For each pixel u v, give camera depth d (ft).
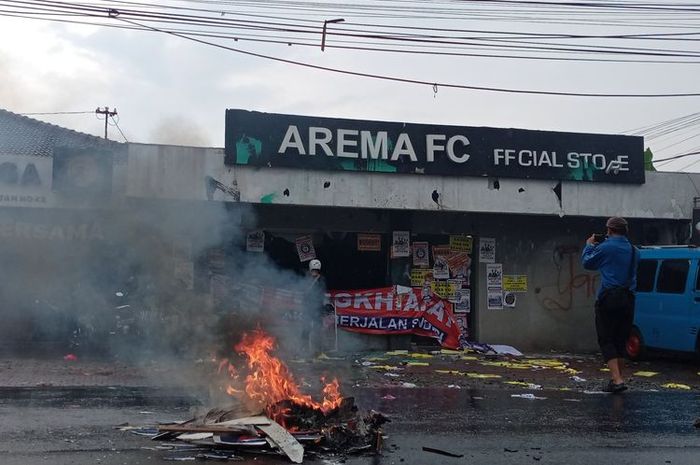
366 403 25.26
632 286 29.09
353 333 45.60
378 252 46.93
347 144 42.50
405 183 43.32
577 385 31.78
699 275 39.73
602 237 30.25
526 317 48.01
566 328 48.52
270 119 41.75
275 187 41.83
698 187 47.39
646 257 43.83
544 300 48.32
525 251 48.24
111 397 25.20
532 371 37.17
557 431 20.65
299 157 41.93
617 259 28.94
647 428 21.30
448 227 47.21
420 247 46.98
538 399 26.84
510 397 27.32
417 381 32.27
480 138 44.11
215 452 17.19
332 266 46.14
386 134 42.96
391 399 26.43
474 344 46.19
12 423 20.16
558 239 48.73
